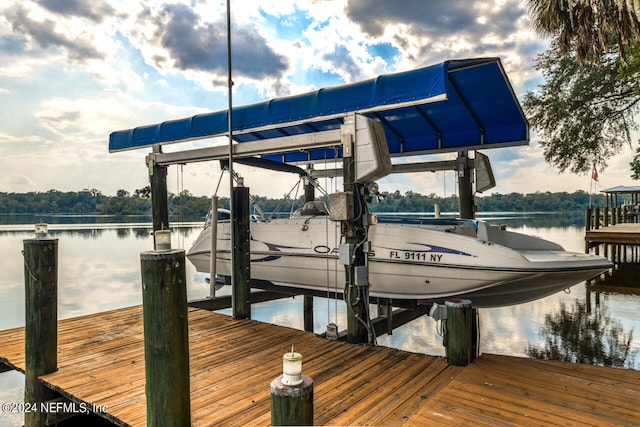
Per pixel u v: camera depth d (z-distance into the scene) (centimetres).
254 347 369
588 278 428
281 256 577
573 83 1359
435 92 371
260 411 245
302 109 469
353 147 388
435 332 881
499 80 459
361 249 391
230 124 489
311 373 301
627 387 257
